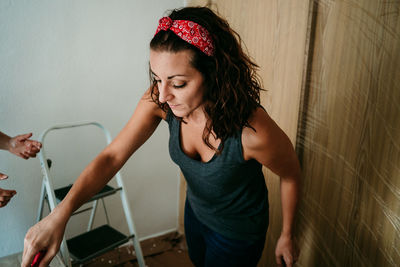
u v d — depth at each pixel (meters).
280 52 1.32
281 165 0.80
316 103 1.19
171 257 2.01
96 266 1.86
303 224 1.36
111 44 1.74
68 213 0.67
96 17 1.67
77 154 1.79
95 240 1.50
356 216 1.09
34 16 1.51
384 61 0.92
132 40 1.80
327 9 1.09
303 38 1.19
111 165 0.82
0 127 1.55
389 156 0.94
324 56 1.12
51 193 1.29
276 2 1.30
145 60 1.88
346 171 1.10
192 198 0.99
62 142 1.73
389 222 0.97
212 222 0.96
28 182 1.67
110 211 1.99
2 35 1.46
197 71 0.60
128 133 0.84
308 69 1.19
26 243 0.61
